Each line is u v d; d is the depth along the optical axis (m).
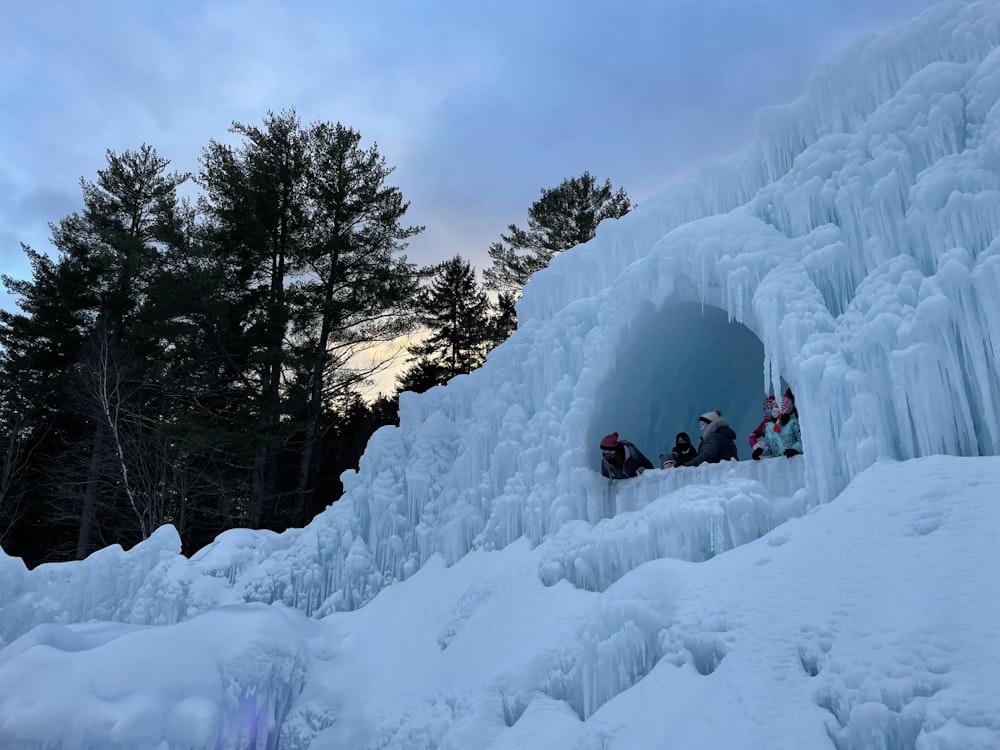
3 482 24.06
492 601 7.80
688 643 4.85
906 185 6.03
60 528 25.69
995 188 5.36
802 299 6.27
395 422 29.02
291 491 23.80
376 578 10.62
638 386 9.45
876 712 3.54
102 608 12.58
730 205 8.45
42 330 27.45
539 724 5.61
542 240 29.16
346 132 25.42
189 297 22.36
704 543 6.13
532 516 8.41
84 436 26.73
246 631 7.99
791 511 5.85
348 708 7.82
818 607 4.38
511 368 10.16
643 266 8.20
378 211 25.28
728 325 9.37
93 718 6.68
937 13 6.64
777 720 3.93
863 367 5.64
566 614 6.71
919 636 3.72
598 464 8.75
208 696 7.21
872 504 4.85
